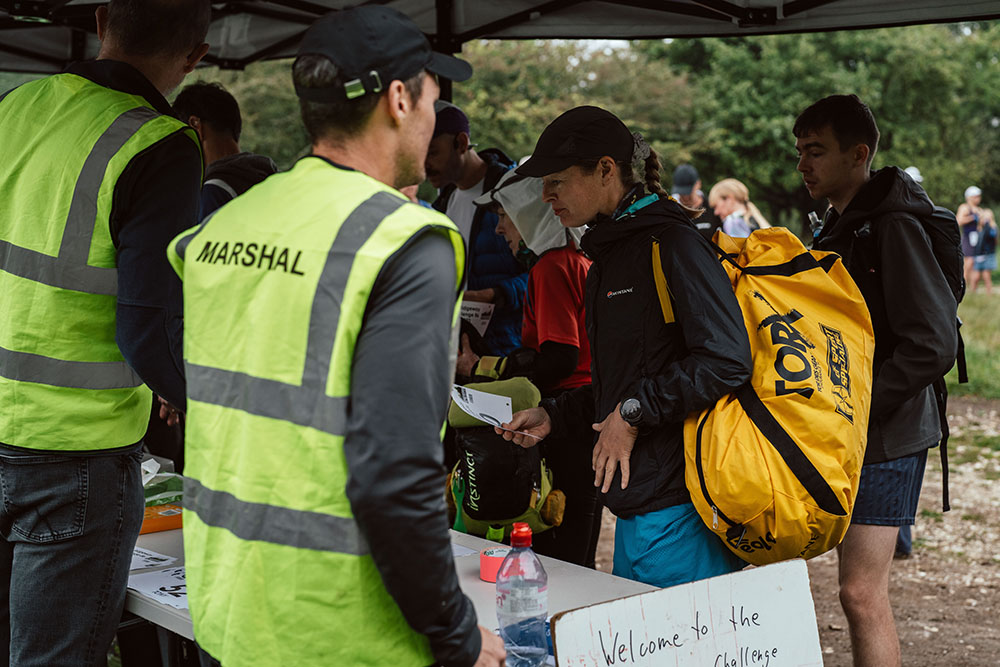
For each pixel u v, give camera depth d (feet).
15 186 7.30
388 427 4.58
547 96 58.59
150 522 8.81
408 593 4.71
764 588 6.30
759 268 8.04
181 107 11.96
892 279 9.40
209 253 5.36
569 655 5.53
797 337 7.63
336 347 4.77
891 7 12.99
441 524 4.72
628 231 7.85
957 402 36.06
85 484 7.21
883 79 67.62
